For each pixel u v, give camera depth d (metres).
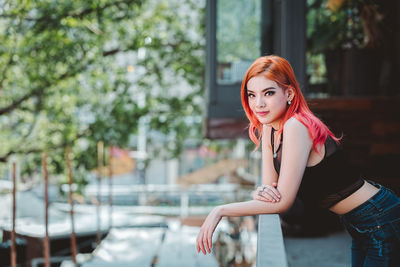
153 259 5.84
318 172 1.81
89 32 8.95
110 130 8.74
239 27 6.22
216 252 6.97
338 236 4.16
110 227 7.94
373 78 5.10
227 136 6.22
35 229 7.31
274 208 1.75
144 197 14.62
